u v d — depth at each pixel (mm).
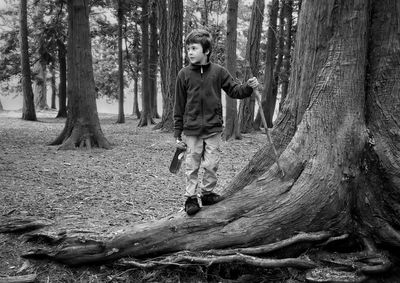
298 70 4227
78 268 3967
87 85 12266
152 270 3742
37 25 27969
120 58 25812
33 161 9484
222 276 3689
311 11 4070
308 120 3916
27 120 24594
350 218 3756
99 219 5172
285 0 22047
